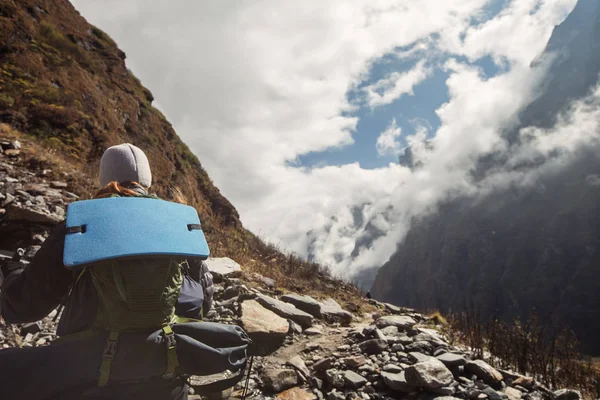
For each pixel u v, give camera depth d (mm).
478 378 4320
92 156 19812
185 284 1797
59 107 21078
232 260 7090
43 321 4402
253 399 3805
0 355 1481
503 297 177250
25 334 4168
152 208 1734
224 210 30062
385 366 4379
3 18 25703
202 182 32344
